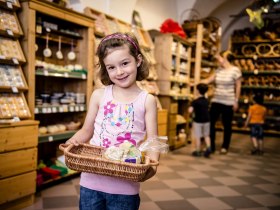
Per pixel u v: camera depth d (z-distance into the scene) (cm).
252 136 568
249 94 862
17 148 251
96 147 125
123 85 122
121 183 121
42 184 305
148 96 129
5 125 238
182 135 602
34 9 281
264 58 870
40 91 355
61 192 304
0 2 258
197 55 631
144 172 104
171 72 557
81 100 363
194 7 675
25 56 282
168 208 277
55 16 304
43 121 360
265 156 547
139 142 125
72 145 122
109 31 407
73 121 378
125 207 122
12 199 249
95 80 373
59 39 347
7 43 269
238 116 866
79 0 405
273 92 848
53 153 379
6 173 243
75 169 110
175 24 565
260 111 562
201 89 507
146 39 521
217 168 437
